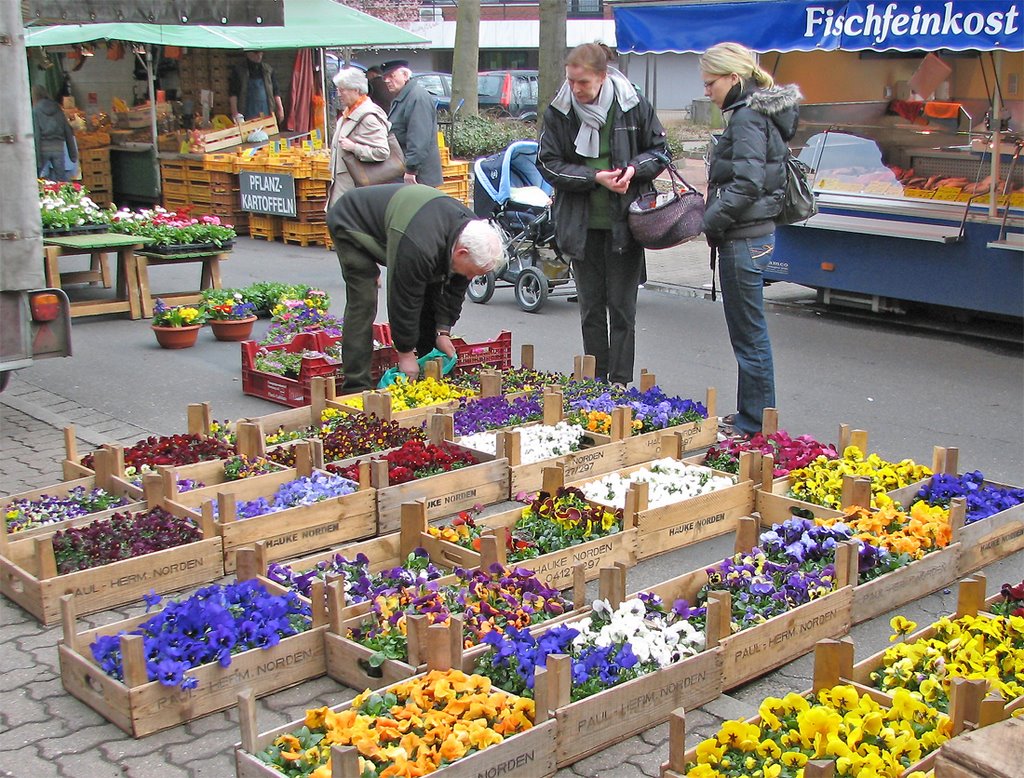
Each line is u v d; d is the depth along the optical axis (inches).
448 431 279.3
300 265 629.9
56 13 419.8
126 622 184.2
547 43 820.6
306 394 336.8
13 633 200.4
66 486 249.3
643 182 330.3
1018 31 352.8
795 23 418.0
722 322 484.4
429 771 143.3
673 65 1346.0
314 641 183.3
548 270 504.1
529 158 521.3
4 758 161.9
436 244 306.2
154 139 786.2
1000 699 145.2
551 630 171.2
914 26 381.1
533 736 153.2
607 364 354.6
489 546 200.5
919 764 139.8
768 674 186.7
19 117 304.0
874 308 479.2
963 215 436.1
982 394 369.1
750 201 295.3
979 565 227.6
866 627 201.8
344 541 238.7
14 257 308.3
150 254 491.5
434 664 167.3
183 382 377.4
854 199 473.4
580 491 238.7
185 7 443.8
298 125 872.9
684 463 269.1
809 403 358.0
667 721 171.3
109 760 161.6
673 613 184.4
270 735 150.0
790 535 213.6
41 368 397.7
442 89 1346.0
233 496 221.8
